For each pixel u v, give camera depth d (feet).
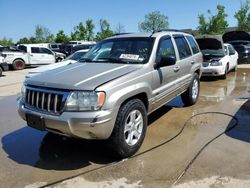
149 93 16.17
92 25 156.76
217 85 35.12
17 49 70.28
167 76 18.38
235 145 15.92
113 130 13.70
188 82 22.82
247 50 56.44
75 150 15.79
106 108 13.02
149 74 16.20
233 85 34.88
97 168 13.67
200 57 25.29
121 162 14.20
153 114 22.39
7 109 25.21
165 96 18.44
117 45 18.37
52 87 13.53
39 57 71.31
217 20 127.95
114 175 13.00
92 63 17.04
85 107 12.86
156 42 17.80
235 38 65.21
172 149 15.57
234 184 12.05
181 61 20.86
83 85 13.14
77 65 16.83
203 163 13.88
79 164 14.16
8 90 35.65
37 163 14.37
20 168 13.87
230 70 45.21
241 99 26.94
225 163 13.84
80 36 156.87
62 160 14.65
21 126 20.17
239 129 18.51
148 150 15.47
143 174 13.01
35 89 14.11
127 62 16.75
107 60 17.40
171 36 20.40
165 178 12.64
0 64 51.80
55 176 13.05
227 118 20.92
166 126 19.44
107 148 14.20
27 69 68.49
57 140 17.29
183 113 22.53
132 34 19.30
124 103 14.33
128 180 12.56
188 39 23.68
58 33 172.04
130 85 14.48
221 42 40.75
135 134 15.05
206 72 37.96
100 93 12.93
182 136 17.48
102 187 12.08
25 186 12.27
